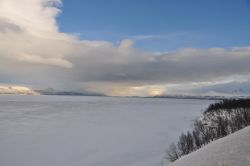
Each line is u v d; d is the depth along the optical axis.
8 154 24.77
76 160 22.45
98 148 26.84
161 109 91.62
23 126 44.22
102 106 113.25
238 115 30.45
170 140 29.47
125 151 25.08
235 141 6.35
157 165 19.38
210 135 21.52
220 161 5.44
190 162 6.13
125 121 52.16
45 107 99.88
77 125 45.91
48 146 28.06
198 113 65.00
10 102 140.75
